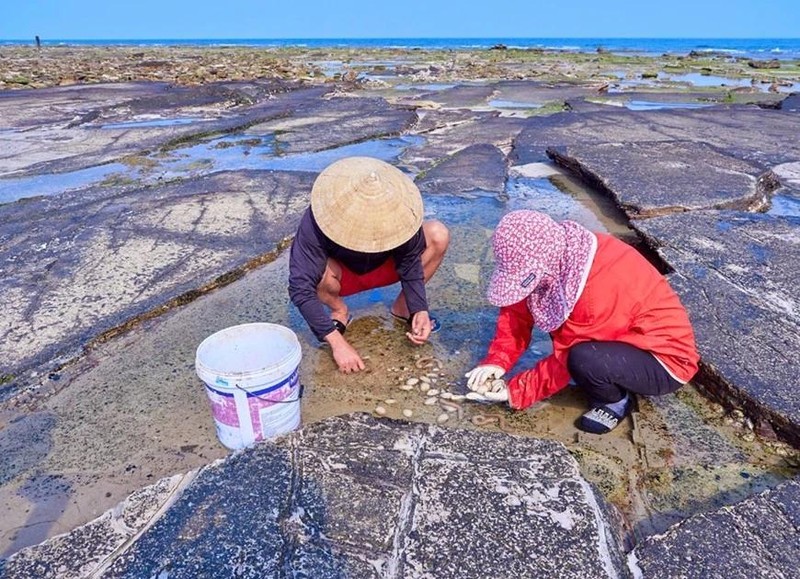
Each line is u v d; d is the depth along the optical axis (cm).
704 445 226
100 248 411
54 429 238
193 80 1711
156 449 226
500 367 250
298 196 527
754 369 253
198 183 574
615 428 237
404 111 1055
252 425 214
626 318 217
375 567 160
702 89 1525
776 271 349
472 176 602
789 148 706
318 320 256
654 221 435
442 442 209
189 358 286
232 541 168
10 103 1215
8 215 486
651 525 192
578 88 1541
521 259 217
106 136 841
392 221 248
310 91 1472
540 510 180
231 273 370
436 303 339
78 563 164
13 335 301
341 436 211
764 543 170
